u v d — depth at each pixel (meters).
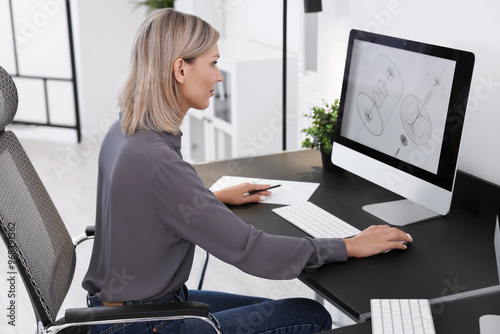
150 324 1.44
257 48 3.79
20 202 1.43
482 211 1.76
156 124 1.44
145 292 1.44
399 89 1.68
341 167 2.02
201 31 1.45
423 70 1.60
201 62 1.46
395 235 1.55
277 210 1.78
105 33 4.79
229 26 4.27
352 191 1.93
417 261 1.51
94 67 4.82
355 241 1.52
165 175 1.39
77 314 1.31
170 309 1.33
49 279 1.46
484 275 1.45
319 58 2.50
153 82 1.42
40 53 4.80
